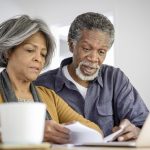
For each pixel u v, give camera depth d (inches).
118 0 136.0
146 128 36.9
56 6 142.8
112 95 80.8
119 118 80.3
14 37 58.2
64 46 142.0
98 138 43.6
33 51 59.2
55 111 63.2
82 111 77.8
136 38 133.8
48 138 44.9
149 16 133.4
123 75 84.4
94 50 77.4
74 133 44.4
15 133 27.6
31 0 144.4
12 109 27.6
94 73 78.5
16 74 59.6
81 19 79.5
